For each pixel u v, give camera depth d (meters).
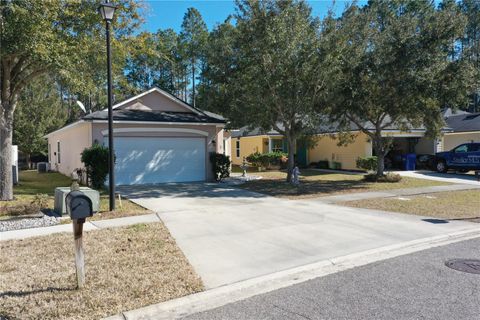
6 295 4.70
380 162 18.41
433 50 15.34
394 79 15.75
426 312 4.28
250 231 8.22
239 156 33.12
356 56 15.60
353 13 15.60
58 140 25.75
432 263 6.12
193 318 4.25
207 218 9.54
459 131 25.95
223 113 17.00
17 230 8.10
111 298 4.64
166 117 17.67
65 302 4.51
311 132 17.83
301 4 14.97
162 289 4.94
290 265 5.98
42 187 16.44
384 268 5.91
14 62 12.74
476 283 5.18
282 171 25.02
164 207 11.05
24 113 30.31
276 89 14.94
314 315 4.26
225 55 15.69
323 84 15.33
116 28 13.73
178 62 47.31
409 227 8.68
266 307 4.51
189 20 45.53
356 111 16.84
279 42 14.04
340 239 7.59
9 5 9.82
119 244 7.02
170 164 17.78
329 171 24.73
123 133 16.70
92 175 14.94
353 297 4.76
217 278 5.40
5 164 12.25
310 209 10.93
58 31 11.67
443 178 19.83
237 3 14.84
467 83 15.17
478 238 7.90
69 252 6.50
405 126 18.70
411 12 18.42
